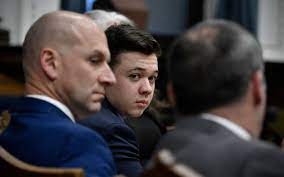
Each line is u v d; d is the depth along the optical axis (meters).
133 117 5.61
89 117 5.02
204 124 3.37
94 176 4.02
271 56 16.00
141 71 5.35
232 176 3.15
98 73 4.40
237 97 3.31
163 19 15.74
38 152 4.14
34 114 4.34
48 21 4.42
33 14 13.23
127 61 5.32
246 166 3.14
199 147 3.28
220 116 3.37
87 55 4.36
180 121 3.51
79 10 11.56
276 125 11.16
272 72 13.23
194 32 3.36
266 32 15.98
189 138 3.37
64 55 4.36
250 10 14.68
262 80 3.37
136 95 5.36
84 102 4.39
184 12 15.91
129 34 5.34
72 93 4.38
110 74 4.43
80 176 3.60
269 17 15.97
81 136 4.14
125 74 5.34
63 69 4.37
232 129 3.35
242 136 3.36
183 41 3.35
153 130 6.12
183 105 3.42
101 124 5.01
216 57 3.25
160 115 6.54
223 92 3.29
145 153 6.04
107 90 5.35
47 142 4.14
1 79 10.80
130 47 5.32
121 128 5.07
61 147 4.11
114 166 4.23
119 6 12.44
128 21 5.96
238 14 14.66
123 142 5.06
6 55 10.95
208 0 15.43
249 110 3.36
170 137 3.46
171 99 3.51
